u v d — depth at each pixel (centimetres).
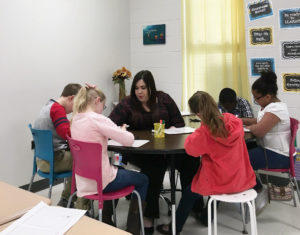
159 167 210
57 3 303
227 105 297
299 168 280
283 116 210
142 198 179
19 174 275
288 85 297
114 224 207
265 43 307
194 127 248
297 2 284
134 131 230
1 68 252
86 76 348
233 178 160
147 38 404
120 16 400
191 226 222
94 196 157
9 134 263
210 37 347
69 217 85
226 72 339
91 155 149
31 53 278
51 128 215
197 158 227
